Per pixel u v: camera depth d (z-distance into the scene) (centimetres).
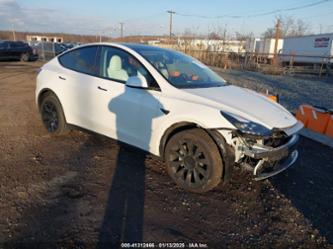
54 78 503
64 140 506
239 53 3030
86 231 281
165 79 389
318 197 370
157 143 384
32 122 613
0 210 305
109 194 347
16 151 457
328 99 1138
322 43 2858
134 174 397
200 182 350
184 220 308
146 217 308
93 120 454
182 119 354
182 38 3628
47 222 291
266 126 341
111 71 436
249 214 325
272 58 2928
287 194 372
